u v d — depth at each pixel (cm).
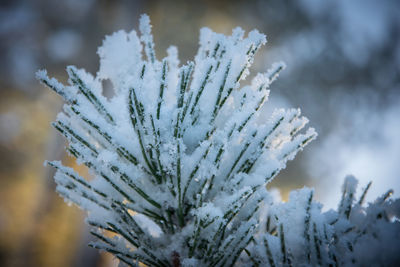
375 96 271
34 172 224
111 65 34
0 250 190
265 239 31
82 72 33
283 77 261
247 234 32
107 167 32
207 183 33
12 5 242
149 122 32
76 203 33
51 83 32
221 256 32
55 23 238
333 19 269
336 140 262
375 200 33
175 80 35
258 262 32
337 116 264
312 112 261
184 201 33
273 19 250
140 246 32
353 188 34
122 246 33
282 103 262
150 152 32
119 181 33
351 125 266
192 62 32
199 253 32
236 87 32
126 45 34
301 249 32
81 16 234
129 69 34
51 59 235
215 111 32
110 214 33
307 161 233
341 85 267
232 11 237
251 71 238
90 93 32
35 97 247
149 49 34
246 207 33
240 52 32
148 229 34
